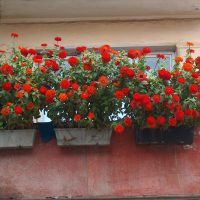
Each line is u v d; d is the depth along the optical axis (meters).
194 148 6.97
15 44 9.50
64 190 6.79
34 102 6.82
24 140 6.86
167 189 6.84
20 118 6.81
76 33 9.59
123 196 6.78
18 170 6.86
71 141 6.86
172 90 6.68
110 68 6.91
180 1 9.32
